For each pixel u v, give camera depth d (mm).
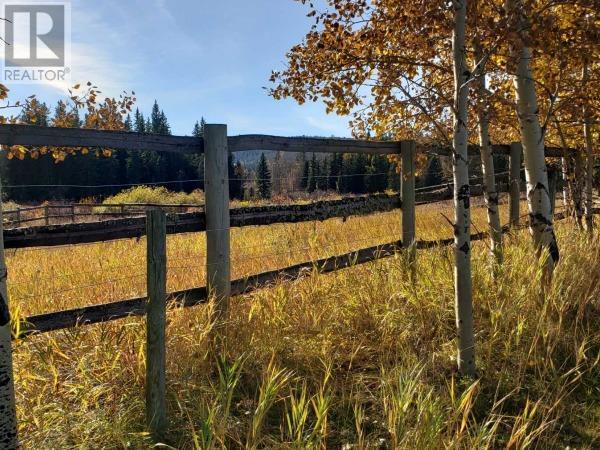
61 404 2881
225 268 3766
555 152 7293
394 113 5844
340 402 3219
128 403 3025
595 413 3166
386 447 2830
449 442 2516
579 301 4273
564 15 4750
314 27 5242
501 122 6215
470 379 3385
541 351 3771
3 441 1940
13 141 2914
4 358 1923
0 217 1901
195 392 3246
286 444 2576
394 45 5176
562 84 5898
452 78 5008
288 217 4211
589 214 6902
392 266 4793
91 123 5395
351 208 4730
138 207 22359
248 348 3607
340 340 4008
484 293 4352
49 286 5293
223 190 3723
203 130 3684
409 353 3623
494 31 3418
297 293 4320
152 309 2756
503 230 6219
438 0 3531
